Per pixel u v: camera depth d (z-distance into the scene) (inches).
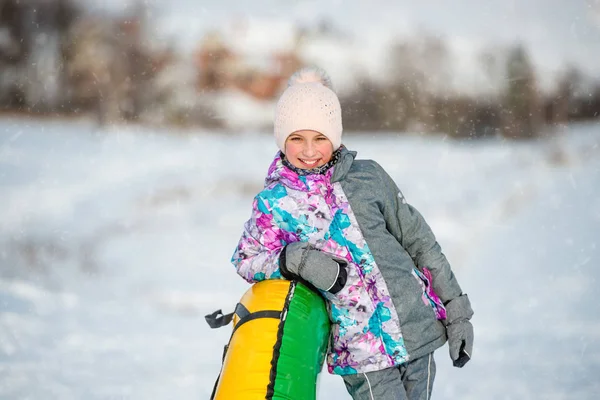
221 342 647.8
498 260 936.9
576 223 1101.1
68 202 1375.5
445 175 1738.4
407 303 318.7
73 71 3410.4
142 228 1205.7
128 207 1366.9
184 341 646.5
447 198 1446.9
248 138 2930.6
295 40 3983.8
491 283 833.5
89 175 1710.1
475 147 2438.5
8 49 3329.2
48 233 1104.2
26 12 3412.9
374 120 3464.6
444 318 331.3
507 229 1112.8
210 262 999.6
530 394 511.8
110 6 3570.4
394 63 3668.8
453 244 1065.5
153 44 3666.3
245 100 3754.9
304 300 303.7
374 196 326.0
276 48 3966.5
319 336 303.3
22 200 1375.5
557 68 3319.4
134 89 3494.1
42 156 1955.0
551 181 1518.2
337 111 326.0
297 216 317.1
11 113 3211.1
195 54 3806.6
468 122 3218.5
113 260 983.6
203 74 3779.5
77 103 3371.1
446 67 3528.5
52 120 3157.0
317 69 356.5
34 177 1636.3
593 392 513.3
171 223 1253.7
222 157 2128.4
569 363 569.9
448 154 2182.6
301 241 315.9
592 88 3272.6
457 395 513.3
